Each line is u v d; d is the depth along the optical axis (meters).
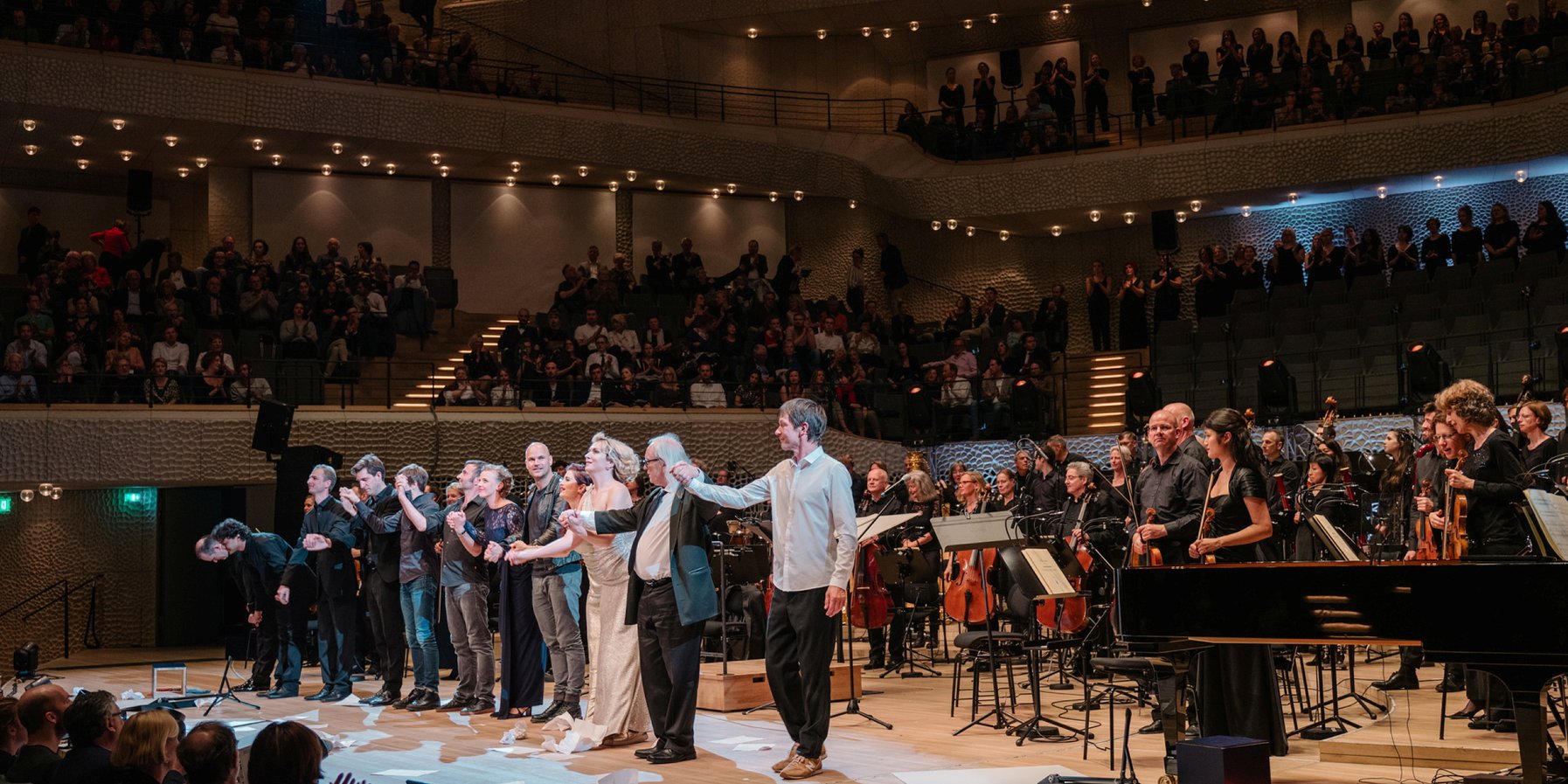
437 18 22.66
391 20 21.42
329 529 9.57
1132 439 9.34
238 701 9.33
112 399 15.19
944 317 22.77
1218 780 4.85
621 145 20.23
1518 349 15.16
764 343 19.30
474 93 19.31
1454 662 4.55
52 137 17.89
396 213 20.62
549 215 21.56
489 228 21.19
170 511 17.67
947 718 7.84
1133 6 23.56
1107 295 20.61
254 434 12.95
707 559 6.63
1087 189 21.17
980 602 8.60
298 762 3.69
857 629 14.36
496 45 22.67
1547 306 15.39
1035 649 6.78
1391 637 4.63
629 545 7.12
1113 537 7.53
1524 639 4.43
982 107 22.41
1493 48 19.36
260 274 17.44
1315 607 4.77
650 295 20.22
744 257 20.78
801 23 23.22
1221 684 5.97
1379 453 10.62
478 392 16.78
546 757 6.82
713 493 6.39
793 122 23.78
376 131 18.44
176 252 19.23
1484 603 4.50
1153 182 20.81
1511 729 6.26
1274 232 22.00
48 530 17.38
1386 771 5.84
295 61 17.98
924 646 12.05
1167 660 5.35
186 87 17.14
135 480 14.79
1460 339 16.06
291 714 8.79
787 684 6.25
